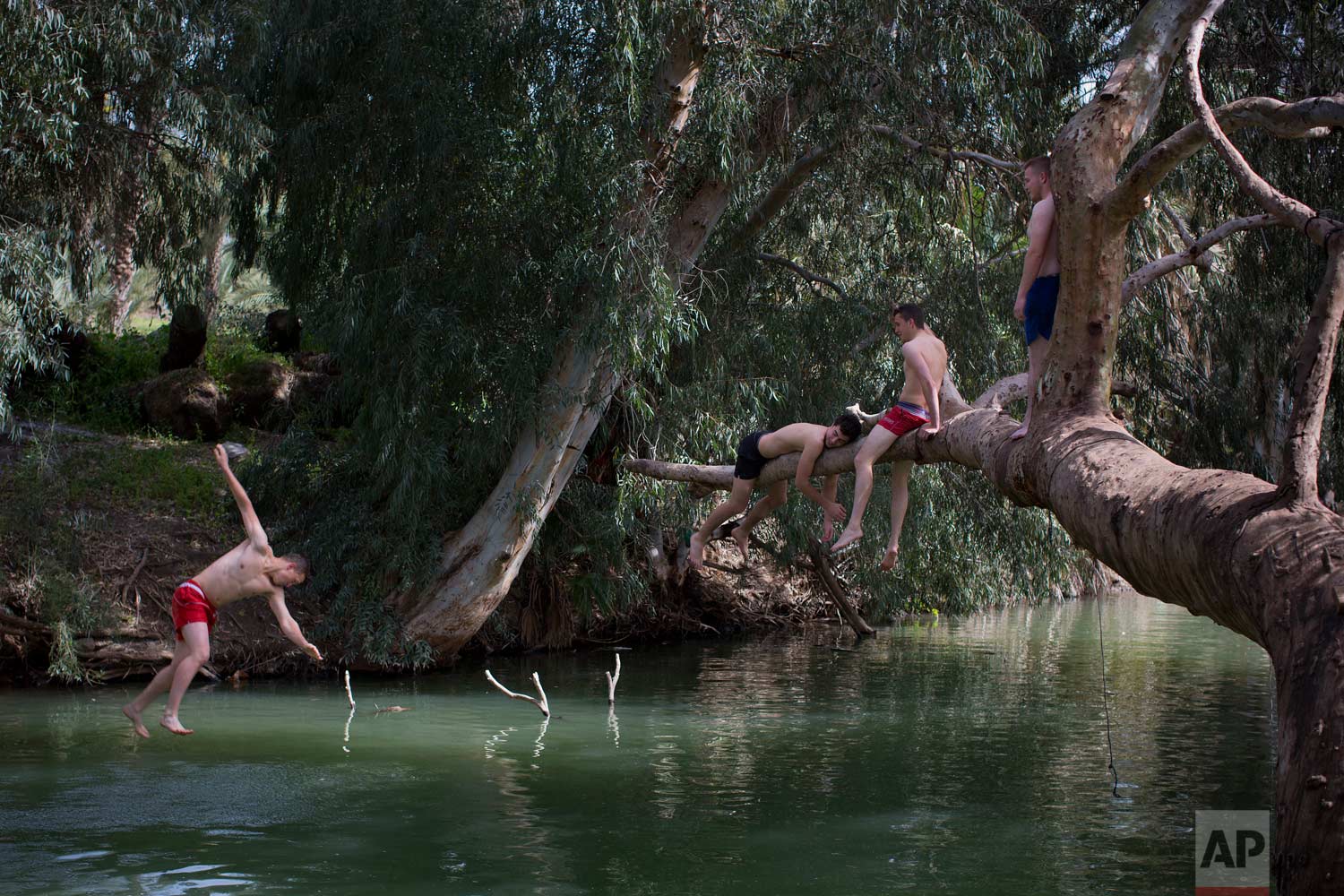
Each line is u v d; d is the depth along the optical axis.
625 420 16.20
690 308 14.24
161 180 13.95
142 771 8.80
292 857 6.54
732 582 20.77
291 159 14.77
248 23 13.59
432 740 10.20
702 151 13.74
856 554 17.73
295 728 10.77
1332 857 3.19
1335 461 13.18
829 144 14.29
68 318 15.36
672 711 11.95
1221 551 3.97
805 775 8.86
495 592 14.72
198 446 18.44
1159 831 7.28
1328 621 3.47
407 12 13.62
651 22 12.45
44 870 6.24
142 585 13.89
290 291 15.79
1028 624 22.75
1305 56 13.62
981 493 16.45
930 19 13.18
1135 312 14.42
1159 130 13.59
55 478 14.34
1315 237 4.43
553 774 8.83
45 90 10.91
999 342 15.70
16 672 13.09
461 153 13.59
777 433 8.52
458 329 13.37
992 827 7.35
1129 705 12.48
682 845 6.87
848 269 17.31
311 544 14.55
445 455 14.26
